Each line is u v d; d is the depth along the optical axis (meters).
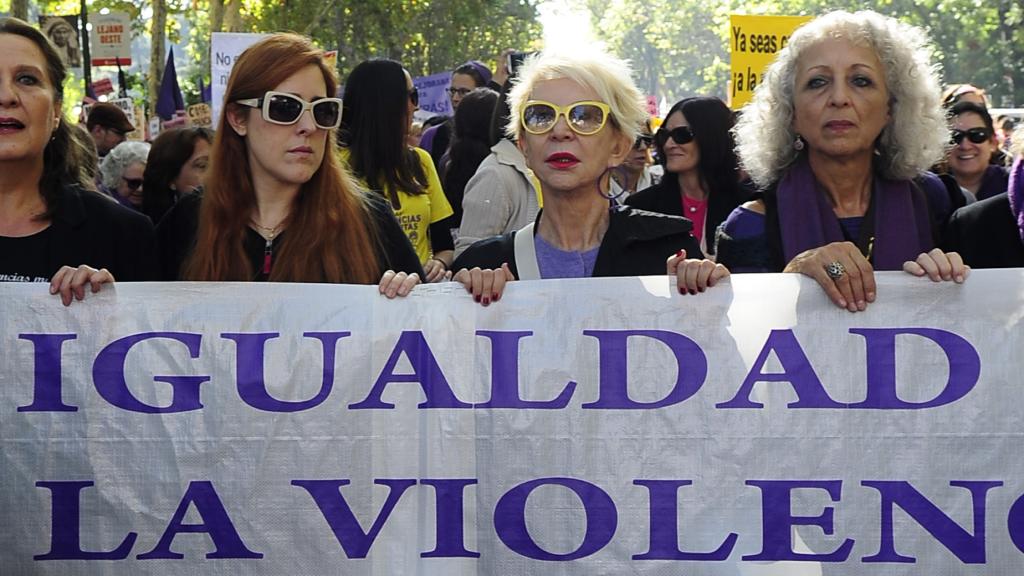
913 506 3.79
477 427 3.91
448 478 3.91
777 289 3.85
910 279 3.81
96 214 4.38
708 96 7.17
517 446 3.90
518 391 3.90
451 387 3.92
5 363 3.93
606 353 3.89
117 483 3.92
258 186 4.25
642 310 3.89
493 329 3.92
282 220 4.25
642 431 3.87
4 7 36.47
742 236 4.34
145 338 3.95
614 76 4.21
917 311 3.80
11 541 3.91
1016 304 3.78
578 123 4.14
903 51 4.23
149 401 3.93
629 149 4.31
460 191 7.77
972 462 3.78
